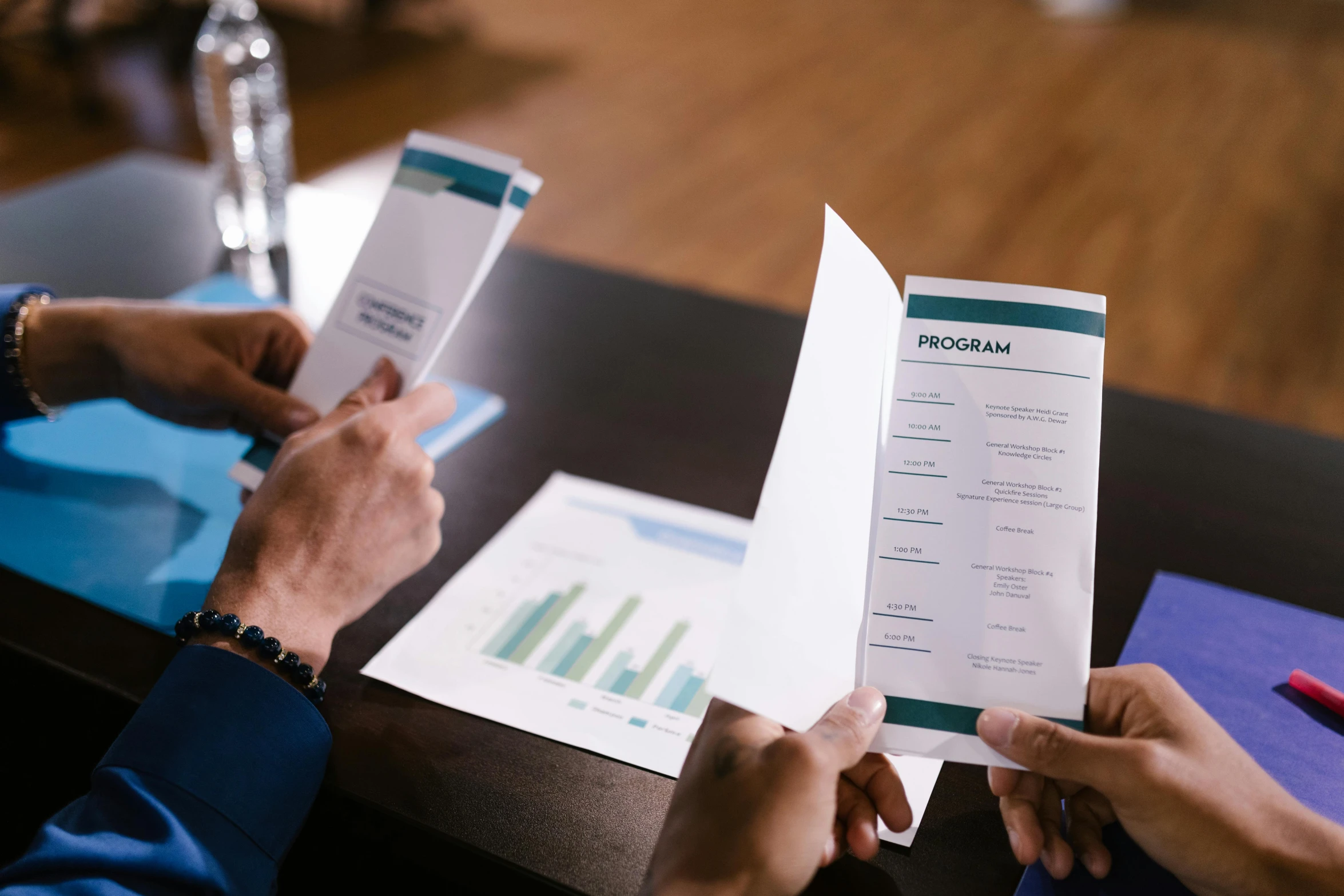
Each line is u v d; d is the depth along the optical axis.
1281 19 5.26
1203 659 0.67
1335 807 0.57
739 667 0.49
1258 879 0.47
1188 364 2.48
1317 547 0.78
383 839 0.58
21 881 0.51
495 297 1.10
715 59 4.36
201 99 1.32
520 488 0.83
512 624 0.70
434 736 0.61
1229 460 0.89
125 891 0.50
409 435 0.66
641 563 0.75
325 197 1.27
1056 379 0.56
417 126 3.48
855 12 5.11
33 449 0.84
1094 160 3.57
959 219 3.13
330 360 0.75
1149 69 4.49
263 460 0.76
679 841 0.48
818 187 3.29
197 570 0.72
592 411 0.92
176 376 0.78
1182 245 3.03
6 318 0.83
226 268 1.11
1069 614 0.54
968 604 0.54
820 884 0.54
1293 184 3.44
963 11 5.21
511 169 0.69
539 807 0.57
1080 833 0.55
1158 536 0.79
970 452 0.55
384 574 0.66
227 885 0.53
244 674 0.58
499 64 4.13
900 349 0.56
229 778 0.55
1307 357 2.52
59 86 3.48
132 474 0.82
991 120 3.89
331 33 4.27
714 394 0.95
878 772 0.55
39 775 0.80
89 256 1.12
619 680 0.66
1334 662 0.67
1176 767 0.48
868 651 0.54
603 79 4.06
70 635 0.67
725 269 2.81
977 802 0.59
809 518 0.51
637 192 3.20
